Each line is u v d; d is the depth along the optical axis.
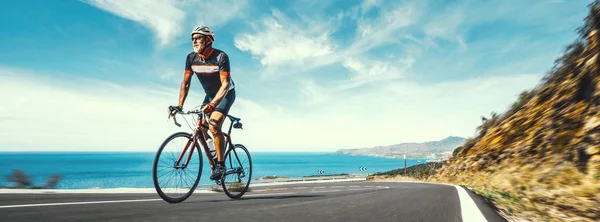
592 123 7.50
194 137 3.85
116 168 166.12
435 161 34.47
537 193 6.61
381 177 43.62
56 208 2.74
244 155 4.88
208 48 4.05
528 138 10.96
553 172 7.62
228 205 3.33
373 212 3.09
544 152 9.15
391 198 4.93
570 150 7.74
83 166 191.00
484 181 12.31
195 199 4.28
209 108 3.82
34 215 2.34
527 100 14.04
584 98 8.57
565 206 4.95
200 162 4.00
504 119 15.53
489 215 3.17
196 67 4.17
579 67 9.59
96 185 57.00
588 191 5.67
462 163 18.88
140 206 3.08
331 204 3.64
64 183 67.94
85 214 2.47
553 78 11.77
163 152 3.47
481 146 16.77
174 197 3.62
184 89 4.24
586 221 3.93
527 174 8.92
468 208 3.64
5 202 3.06
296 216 2.66
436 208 3.61
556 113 9.73
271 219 2.48
